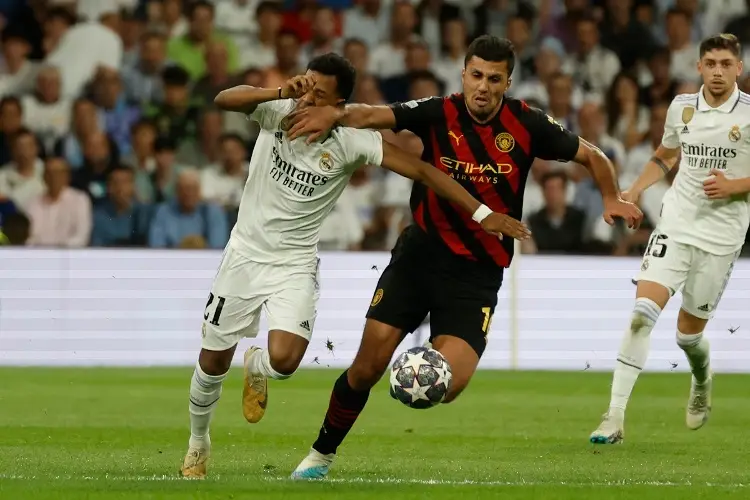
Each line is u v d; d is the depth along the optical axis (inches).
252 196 891.4
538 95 2652.6
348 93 860.0
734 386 1913.1
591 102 2586.1
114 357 2126.0
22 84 2546.8
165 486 818.8
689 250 1236.5
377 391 1752.0
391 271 885.8
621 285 2231.8
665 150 1275.8
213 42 2596.0
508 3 2773.1
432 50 2733.8
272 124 871.7
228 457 1039.0
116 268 2124.8
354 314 2166.6
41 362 2108.8
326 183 872.3
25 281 2106.3
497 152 871.7
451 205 864.9
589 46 2758.4
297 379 1935.3
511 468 977.5
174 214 2329.0
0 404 1494.8
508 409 1520.7
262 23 2647.6
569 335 2222.0
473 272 871.7
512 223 831.1
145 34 2556.6
